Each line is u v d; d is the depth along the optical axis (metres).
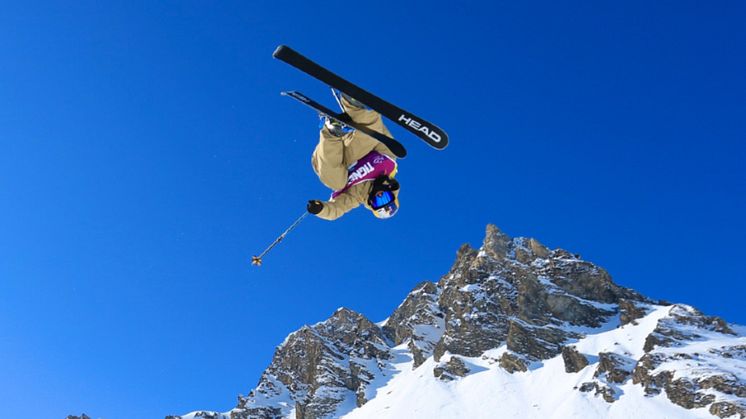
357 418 140.88
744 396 97.19
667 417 98.88
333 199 8.09
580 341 131.00
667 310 129.88
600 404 108.00
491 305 153.12
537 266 158.25
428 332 163.75
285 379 179.12
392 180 7.89
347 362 176.62
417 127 7.03
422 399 132.75
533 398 120.62
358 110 7.16
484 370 137.12
